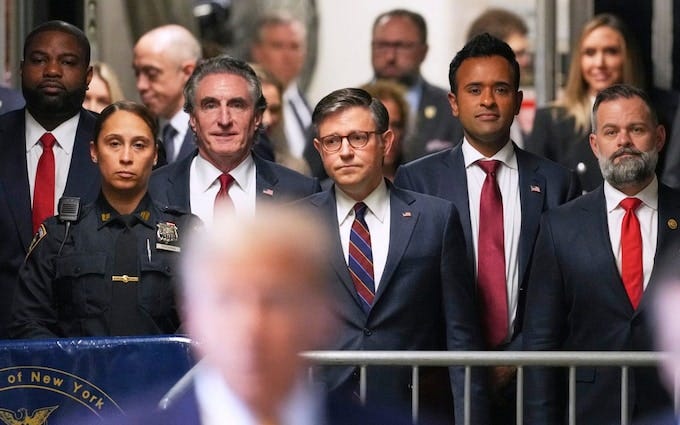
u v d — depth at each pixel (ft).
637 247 53.01
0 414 46.26
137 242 50.88
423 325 52.31
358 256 52.01
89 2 81.25
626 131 53.62
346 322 51.60
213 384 21.71
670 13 79.00
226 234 21.24
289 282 21.17
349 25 93.25
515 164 56.95
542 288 53.47
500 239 55.72
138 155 51.29
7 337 51.93
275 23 92.58
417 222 52.60
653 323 51.83
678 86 78.64
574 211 53.78
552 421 51.42
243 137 56.29
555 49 85.20
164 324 50.75
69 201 51.72
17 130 57.57
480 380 50.55
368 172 52.08
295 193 56.85
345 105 52.26
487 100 56.13
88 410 46.44
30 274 50.93
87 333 50.21
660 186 53.98
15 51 79.15
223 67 56.85
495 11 88.48
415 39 85.05
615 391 51.08
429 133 83.56
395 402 49.14
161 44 75.77
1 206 56.29
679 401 35.32
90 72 58.54
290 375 21.44
